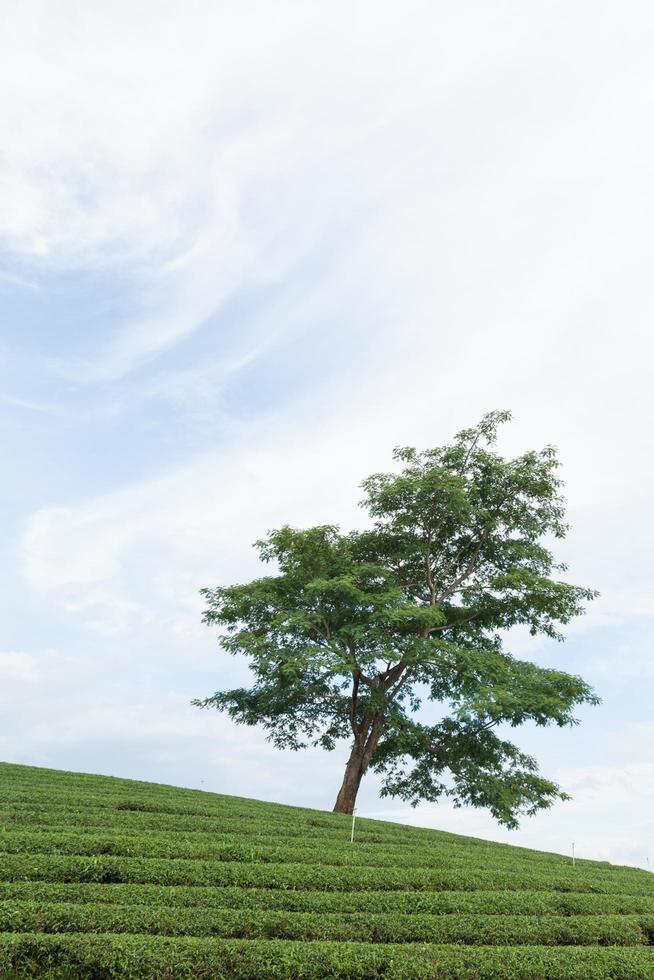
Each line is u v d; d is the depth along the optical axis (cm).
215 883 1220
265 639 2650
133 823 1537
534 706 2436
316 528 2756
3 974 857
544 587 2692
